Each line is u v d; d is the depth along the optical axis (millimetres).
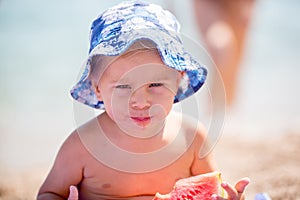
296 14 16516
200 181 3650
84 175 3797
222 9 8312
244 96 10867
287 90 11383
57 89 10742
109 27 3684
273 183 5398
